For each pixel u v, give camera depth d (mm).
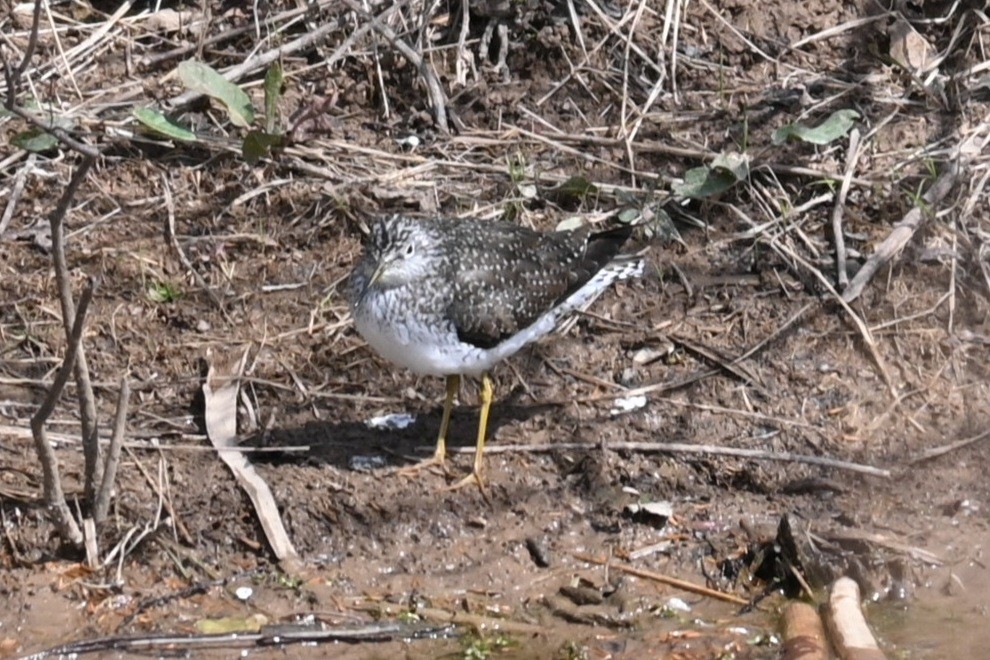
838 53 15367
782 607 10773
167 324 12805
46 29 15180
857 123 14648
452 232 11742
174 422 11945
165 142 14250
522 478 11680
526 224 13688
